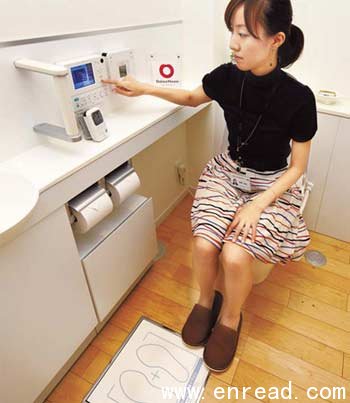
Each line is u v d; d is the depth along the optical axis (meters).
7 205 0.75
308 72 1.52
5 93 0.85
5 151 0.90
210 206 1.11
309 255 1.58
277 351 1.17
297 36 0.96
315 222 1.68
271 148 1.10
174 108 1.24
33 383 0.95
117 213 1.20
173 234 1.74
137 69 1.29
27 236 0.77
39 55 0.90
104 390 1.08
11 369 0.85
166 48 1.42
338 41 1.39
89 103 1.08
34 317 0.87
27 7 0.83
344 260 1.55
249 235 0.99
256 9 0.82
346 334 1.23
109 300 1.20
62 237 0.89
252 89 1.03
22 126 0.92
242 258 0.97
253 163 1.15
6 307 0.78
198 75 1.55
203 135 1.77
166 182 1.78
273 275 1.47
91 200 0.99
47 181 0.79
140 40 1.26
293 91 0.99
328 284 1.43
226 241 1.02
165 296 1.40
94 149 0.95
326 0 1.33
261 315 1.30
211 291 1.18
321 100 1.43
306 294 1.38
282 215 1.06
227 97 1.11
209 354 1.11
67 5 0.94
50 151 0.95
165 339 1.22
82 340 1.12
